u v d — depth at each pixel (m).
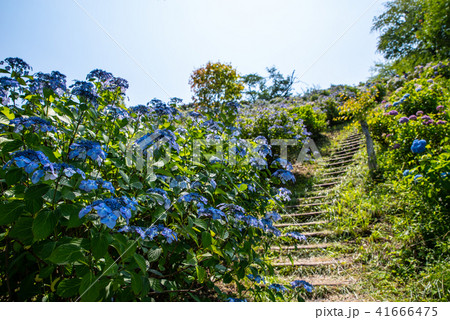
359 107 5.66
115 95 2.43
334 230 3.75
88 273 1.14
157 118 2.45
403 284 2.52
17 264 1.48
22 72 2.06
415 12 16.72
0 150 1.45
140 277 1.35
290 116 8.08
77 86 1.94
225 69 10.30
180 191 1.86
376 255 3.01
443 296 2.19
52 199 1.26
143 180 1.82
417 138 4.17
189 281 1.70
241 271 1.80
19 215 1.20
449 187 2.76
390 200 3.87
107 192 1.41
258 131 7.08
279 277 2.90
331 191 5.08
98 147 1.40
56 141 1.76
